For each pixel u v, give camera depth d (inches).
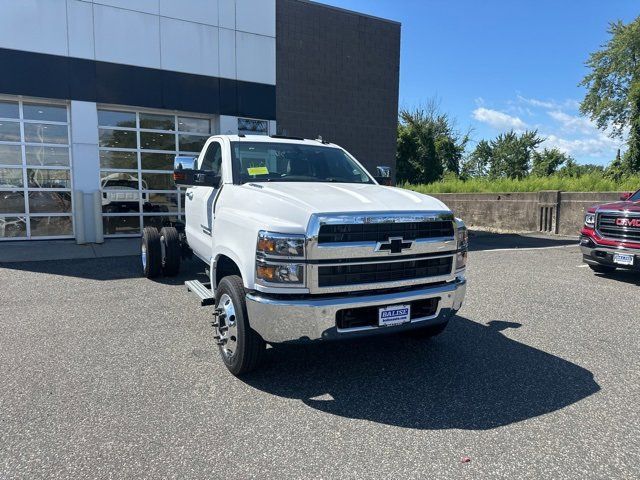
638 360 170.1
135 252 421.4
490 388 147.2
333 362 167.2
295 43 693.3
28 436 116.7
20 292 267.1
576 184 634.2
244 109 561.6
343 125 743.7
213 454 110.3
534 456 110.7
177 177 192.1
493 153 2313.0
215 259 171.3
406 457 110.1
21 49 442.9
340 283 133.6
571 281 302.8
